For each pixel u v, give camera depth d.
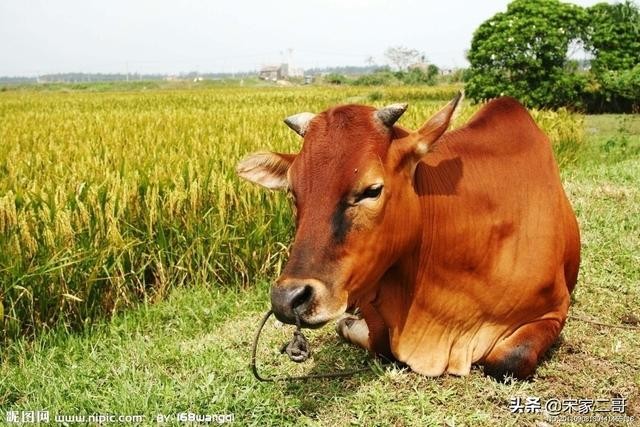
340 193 3.00
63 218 5.18
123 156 7.82
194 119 14.66
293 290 2.87
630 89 24.33
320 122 3.19
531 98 25.02
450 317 3.74
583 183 9.01
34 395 4.05
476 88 25.86
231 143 8.49
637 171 9.64
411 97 36.44
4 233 5.06
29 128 13.93
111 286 5.52
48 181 6.20
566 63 25.89
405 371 3.91
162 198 6.05
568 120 12.50
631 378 3.94
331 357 4.27
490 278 3.70
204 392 3.77
